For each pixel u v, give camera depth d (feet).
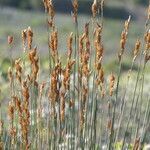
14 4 197.06
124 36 14.87
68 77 14.47
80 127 15.48
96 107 15.44
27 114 13.91
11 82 14.96
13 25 148.15
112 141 15.74
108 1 209.36
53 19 14.44
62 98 14.66
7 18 164.45
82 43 14.85
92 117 15.60
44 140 15.58
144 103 25.48
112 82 15.30
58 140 15.26
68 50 14.47
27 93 13.79
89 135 15.75
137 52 15.23
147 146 22.41
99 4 15.02
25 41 14.69
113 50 112.47
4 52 47.50
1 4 195.42
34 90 15.26
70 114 15.60
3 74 43.16
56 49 14.52
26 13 182.70
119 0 217.97
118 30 165.27
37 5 197.88
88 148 15.72
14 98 13.99
